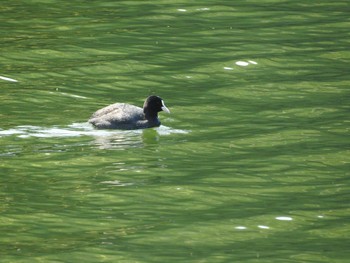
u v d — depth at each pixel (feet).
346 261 50.67
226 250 52.03
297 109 76.59
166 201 58.85
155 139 69.72
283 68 87.10
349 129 71.77
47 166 64.03
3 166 63.82
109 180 61.98
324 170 63.98
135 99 78.43
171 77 84.28
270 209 57.67
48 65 86.07
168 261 50.55
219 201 58.90
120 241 53.01
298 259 50.90
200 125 73.10
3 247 52.19
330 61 88.99
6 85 80.23
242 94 80.33
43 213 56.80
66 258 50.88
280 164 64.95
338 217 56.59
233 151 67.46
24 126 70.90
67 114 74.08
